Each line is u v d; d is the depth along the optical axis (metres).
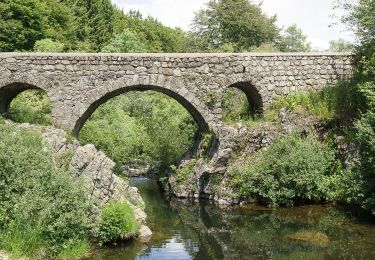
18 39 36.06
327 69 21.89
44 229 11.13
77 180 13.05
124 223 13.24
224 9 41.31
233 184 19.42
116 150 26.88
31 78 19.70
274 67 21.45
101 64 20.11
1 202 11.18
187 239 14.16
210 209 18.67
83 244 11.96
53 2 45.16
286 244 13.41
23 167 12.04
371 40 20.52
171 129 26.42
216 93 20.95
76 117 20.03
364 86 18.20
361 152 16.77
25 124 17.53
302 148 18.58
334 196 17.95
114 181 15.22
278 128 20.12
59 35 43.41
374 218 16.00
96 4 60.75
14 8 36.19
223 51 37.66
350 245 13.04
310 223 15.62
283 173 18.12
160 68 20.52
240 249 13.06
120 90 20.81
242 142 20.05
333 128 20.11
